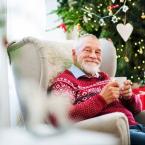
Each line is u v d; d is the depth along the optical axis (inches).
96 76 67.7
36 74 58.1
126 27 94.1
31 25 85.7
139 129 60.4
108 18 107.6
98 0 107.7
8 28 75.0
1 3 45.4
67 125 24.4
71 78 62.5
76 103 60.2
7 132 22.6
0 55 53.5
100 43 71.3
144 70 110.0
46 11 111.8
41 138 22.0
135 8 106.9
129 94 66.2
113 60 75.7
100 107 55.4
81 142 22.5
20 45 59.2
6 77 51.4
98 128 46.7
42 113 26.5
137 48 109.8
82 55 66.4
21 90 40.7
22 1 81.7
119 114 47.0
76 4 109.3
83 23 107.3
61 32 114.0
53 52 65.8
